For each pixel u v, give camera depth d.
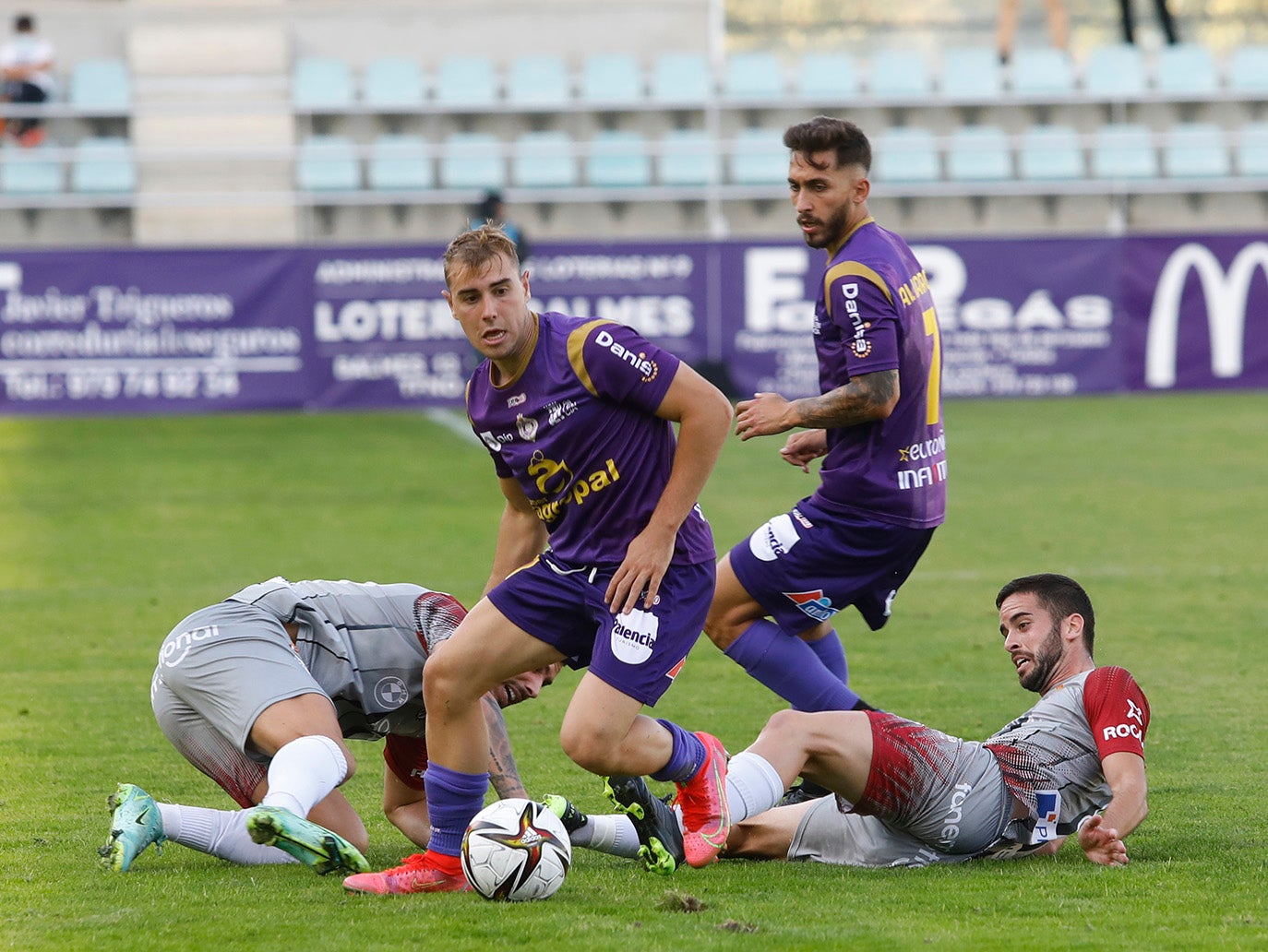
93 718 21.42
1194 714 20.78
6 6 71.44
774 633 17.77
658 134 69.75
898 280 17.16
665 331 58.94
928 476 17.58
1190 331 60.31
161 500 41.88
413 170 67.69
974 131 70.00
